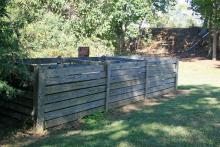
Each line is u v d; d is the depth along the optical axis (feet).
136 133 21.08
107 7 63.26
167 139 20.02
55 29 47.24
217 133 21.38
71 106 23.57
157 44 112.68
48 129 21.95
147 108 28.37
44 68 21.21
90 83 25.08
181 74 59.62
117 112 26.96
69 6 58.03
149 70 32.53
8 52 18.78
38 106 21.13
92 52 53.31
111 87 27.37
